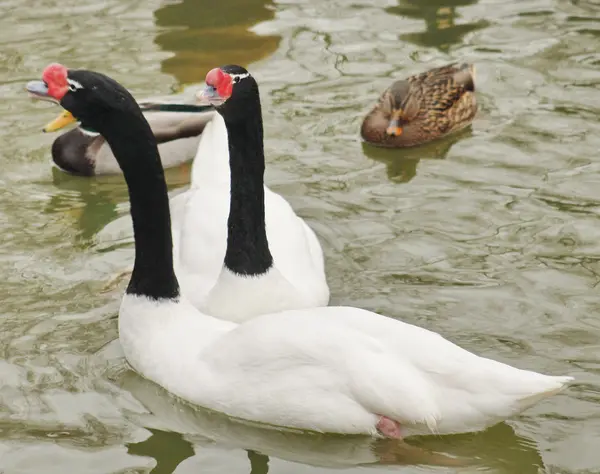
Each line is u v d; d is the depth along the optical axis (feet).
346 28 67.72
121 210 51.62
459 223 48.39
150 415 36.09
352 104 59.82
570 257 45.14
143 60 64.08
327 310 35.09
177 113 56.65
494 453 33.91
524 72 61.72
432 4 70.28
